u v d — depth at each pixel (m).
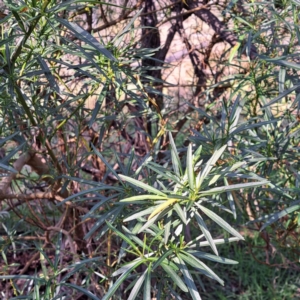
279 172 1.50
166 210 0.91
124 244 1.12
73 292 1.64
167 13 2.19
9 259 2.48
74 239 1.93
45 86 1.42
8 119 1.39
